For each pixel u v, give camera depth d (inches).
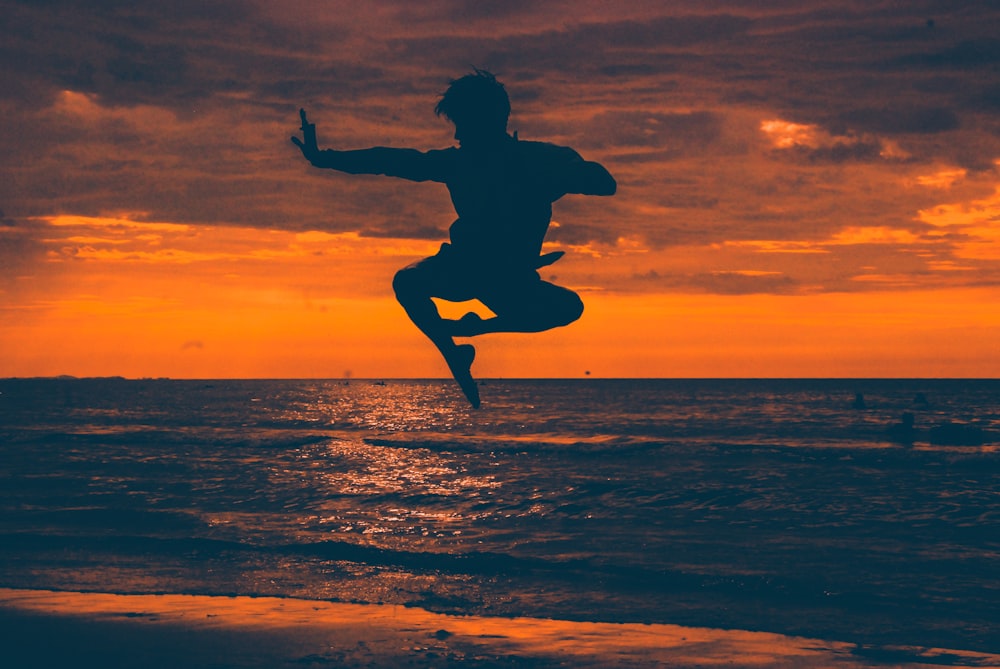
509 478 924.6
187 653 352.8
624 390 5551.2
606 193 151.3
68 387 7249.0
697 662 343.0
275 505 774.5
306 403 3644.2
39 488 874.1
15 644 366.9
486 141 153.3
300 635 379.6
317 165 154.9
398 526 670.5
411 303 157.5
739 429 1807.3
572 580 492.4
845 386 6717.5
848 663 345.1
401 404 3535.9
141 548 580.7
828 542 594.2
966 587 472.7
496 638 375.9
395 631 386.0
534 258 155.7
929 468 1002.1
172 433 1688.0
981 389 5452.8
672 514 706.8
